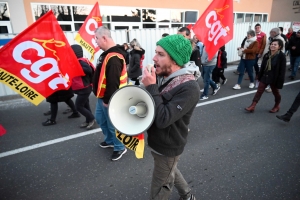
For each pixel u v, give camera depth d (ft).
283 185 7.77
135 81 19.45
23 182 8.13
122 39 23.39
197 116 13.97
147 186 7.84
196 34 12.59
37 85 8.32
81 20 27.96
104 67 7.62
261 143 10.62
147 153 9.87
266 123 12.86
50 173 8.61
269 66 13.12
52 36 8.19
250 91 19.26
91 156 9.71
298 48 21.95
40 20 7.83
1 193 7.57
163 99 4.47
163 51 4.37
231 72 27.14
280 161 9.17
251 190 7.54
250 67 19.27
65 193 7.55
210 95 18.37
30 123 13.29
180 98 4.25
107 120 8.77
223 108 15.31
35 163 9.26
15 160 9.48
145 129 4.21
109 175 8.44
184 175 8.32
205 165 8.93
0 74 7.64
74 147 10.48
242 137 11.22
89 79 11.61
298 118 13.48
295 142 10.69
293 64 23.40
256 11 47.39
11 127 12.75
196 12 37.60
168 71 4.59
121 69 8.04
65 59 8.77
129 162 9.23
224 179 8.10
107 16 29.40
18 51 7.69
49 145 10.68
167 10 34.40
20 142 10.99
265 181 7.98
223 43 13.06
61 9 26.21
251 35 18.39
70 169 8.84
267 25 35.47
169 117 4.14
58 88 8.81
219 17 12.53
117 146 9.31
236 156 9.54
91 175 8.45
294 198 7.18
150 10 32.83
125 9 30.55
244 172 8.48
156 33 25.50
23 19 24.14
